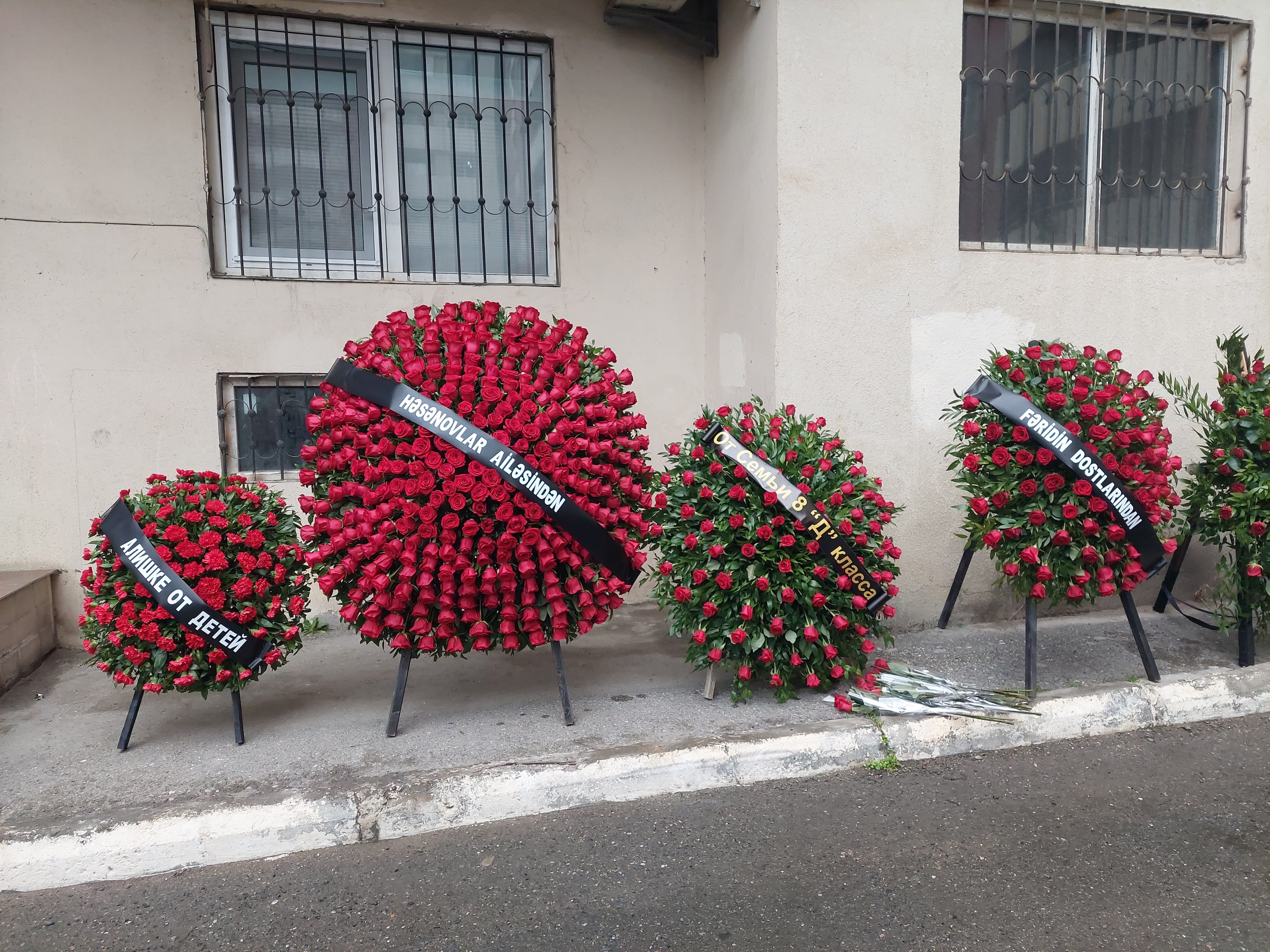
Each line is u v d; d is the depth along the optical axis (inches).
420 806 109.9
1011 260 178.7
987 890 97.7
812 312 166.1
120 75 165.2
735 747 123.3
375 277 186.2
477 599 121.5
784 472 135.5
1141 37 191.0
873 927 91.1
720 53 188.5
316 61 177.8
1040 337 181.8
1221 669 155.0
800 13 160.2
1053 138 187.0
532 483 114.8
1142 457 135.9
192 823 103.7
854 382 170.1
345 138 181.8
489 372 119.0
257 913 94.3
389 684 151.1
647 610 198.5
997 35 181.8
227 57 173.5
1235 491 148.1
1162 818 113.5
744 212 178.5
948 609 178.4
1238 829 110.8
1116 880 99.6
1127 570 136.7
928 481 177.5
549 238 194.9
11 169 161.2
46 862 99.4
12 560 166.9
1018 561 137.3
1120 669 156.1
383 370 118.3
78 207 164.7
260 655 121.2
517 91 189.8
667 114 196.1
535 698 143.3
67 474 167.9
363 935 90.5
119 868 101.2
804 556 132.6
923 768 127.6
